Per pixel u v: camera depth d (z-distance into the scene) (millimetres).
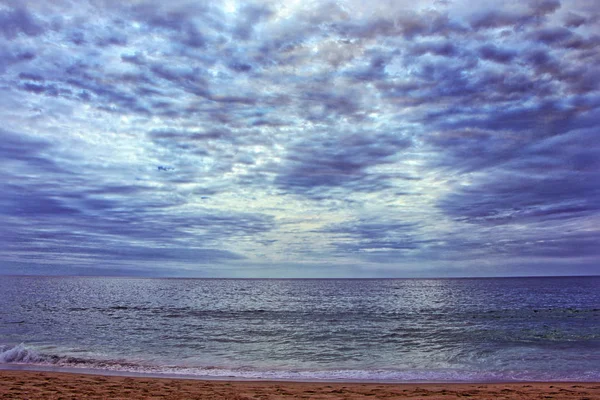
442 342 20328
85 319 31312
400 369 14141
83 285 115562
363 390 10539
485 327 26484
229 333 23719
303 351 17828
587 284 123000
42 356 15523
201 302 53688
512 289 92438
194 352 17469
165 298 62156
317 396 9719
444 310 40531
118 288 98875
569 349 18078
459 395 9938
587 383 11766
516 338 21438
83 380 11391
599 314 35719
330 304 49969
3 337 21234
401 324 28453
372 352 17609
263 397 9547
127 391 10016
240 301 56125
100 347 18484
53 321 29516
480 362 15375
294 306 46719
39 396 9312
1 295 62688
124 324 28125
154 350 17859
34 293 70688
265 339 21438
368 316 34594
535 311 38969
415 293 77500
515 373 13461
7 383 10719
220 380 12055
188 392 10016
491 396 9820
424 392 10297
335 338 21812
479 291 84000
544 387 11000
